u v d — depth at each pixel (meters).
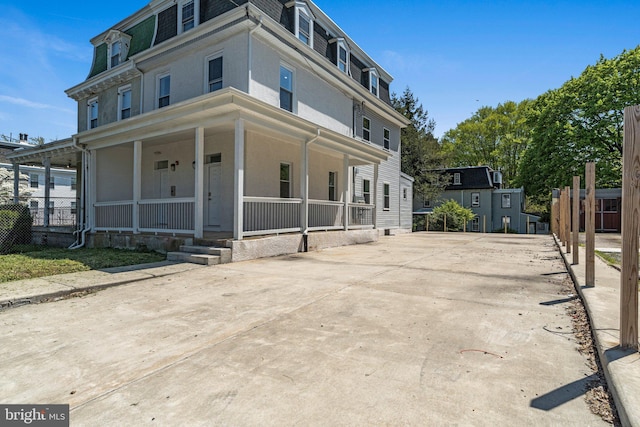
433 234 19.95
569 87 23.97
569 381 2.45
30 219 12.29
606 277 5.57
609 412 2.05
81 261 7.57
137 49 12.56
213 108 7.73
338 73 13.40
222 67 10.05
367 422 1.99
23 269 6.63
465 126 43.09
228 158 10.40
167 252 8.63
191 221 8.76
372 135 17.17
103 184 11.93
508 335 3.36
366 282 5.81
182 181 11.62
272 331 3.53
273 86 10.34
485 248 11.49
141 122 9.40
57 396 2.33
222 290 5.29
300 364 2.77
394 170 19.72
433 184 30.41
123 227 10.59
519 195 33.53
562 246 10.23
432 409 2.11
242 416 2.06
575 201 6.87
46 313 4.22
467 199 34.94
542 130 25.88
